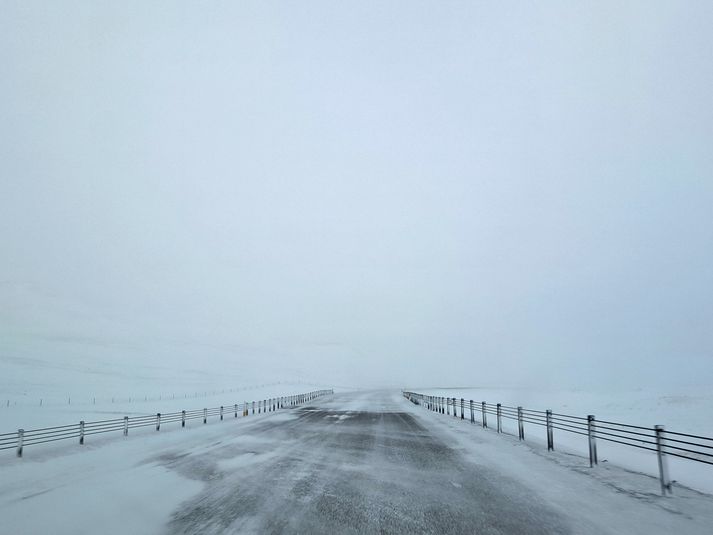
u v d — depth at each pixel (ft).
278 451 48.52
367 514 24.99
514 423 83.61
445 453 47.09
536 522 23.54
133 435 62.54
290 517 24.40
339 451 48.55
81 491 30.19
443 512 25.40
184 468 38.42
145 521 23.77
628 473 35.86
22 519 24.21
